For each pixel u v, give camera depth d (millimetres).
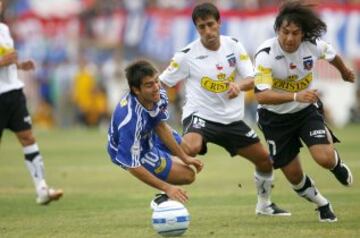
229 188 51219
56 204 44438
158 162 35969
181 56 40031
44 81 120938
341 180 35562
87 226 35594
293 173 36375
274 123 36469
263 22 106938
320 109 36562
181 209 31297
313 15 34156
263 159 38656
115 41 117188
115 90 117750
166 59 112875
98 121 119938
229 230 33344
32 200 46438
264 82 35000
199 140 39031
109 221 37188
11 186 54281
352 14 105688
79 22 119688
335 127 106688
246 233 32406
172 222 31047
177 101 113438
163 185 32281
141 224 35969
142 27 114875
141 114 33031
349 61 106250
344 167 35344
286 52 35156
